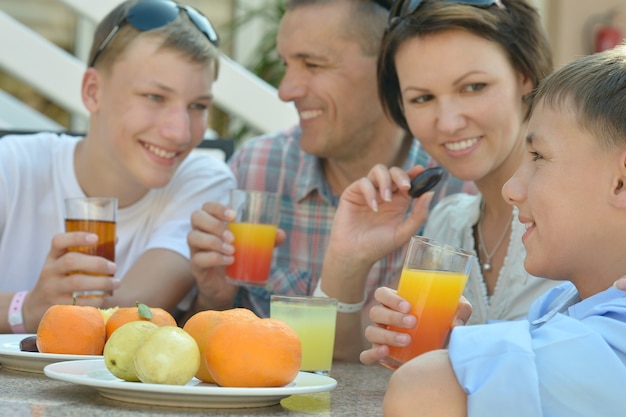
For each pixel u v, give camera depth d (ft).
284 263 10.50
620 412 4.25
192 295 9.96
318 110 9.77
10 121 15.38
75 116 18.95
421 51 7.92
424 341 6.07
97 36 9.73
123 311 5.89
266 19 18.34
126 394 4.67
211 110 18.25
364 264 8.19
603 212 4.91
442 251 6.08
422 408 4.45
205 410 4.64
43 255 9.89
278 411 4.74
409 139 10.38
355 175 10.35
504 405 4.26
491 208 8.52
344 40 9.52
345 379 6.45
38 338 5.86
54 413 4.31
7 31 13.71
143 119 9.37
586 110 4.93
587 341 4.34
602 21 19.10
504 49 7.89
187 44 9.43
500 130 8.01
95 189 9.95
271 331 4.86
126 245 9.93
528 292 7.93
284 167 10.75
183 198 10.11
